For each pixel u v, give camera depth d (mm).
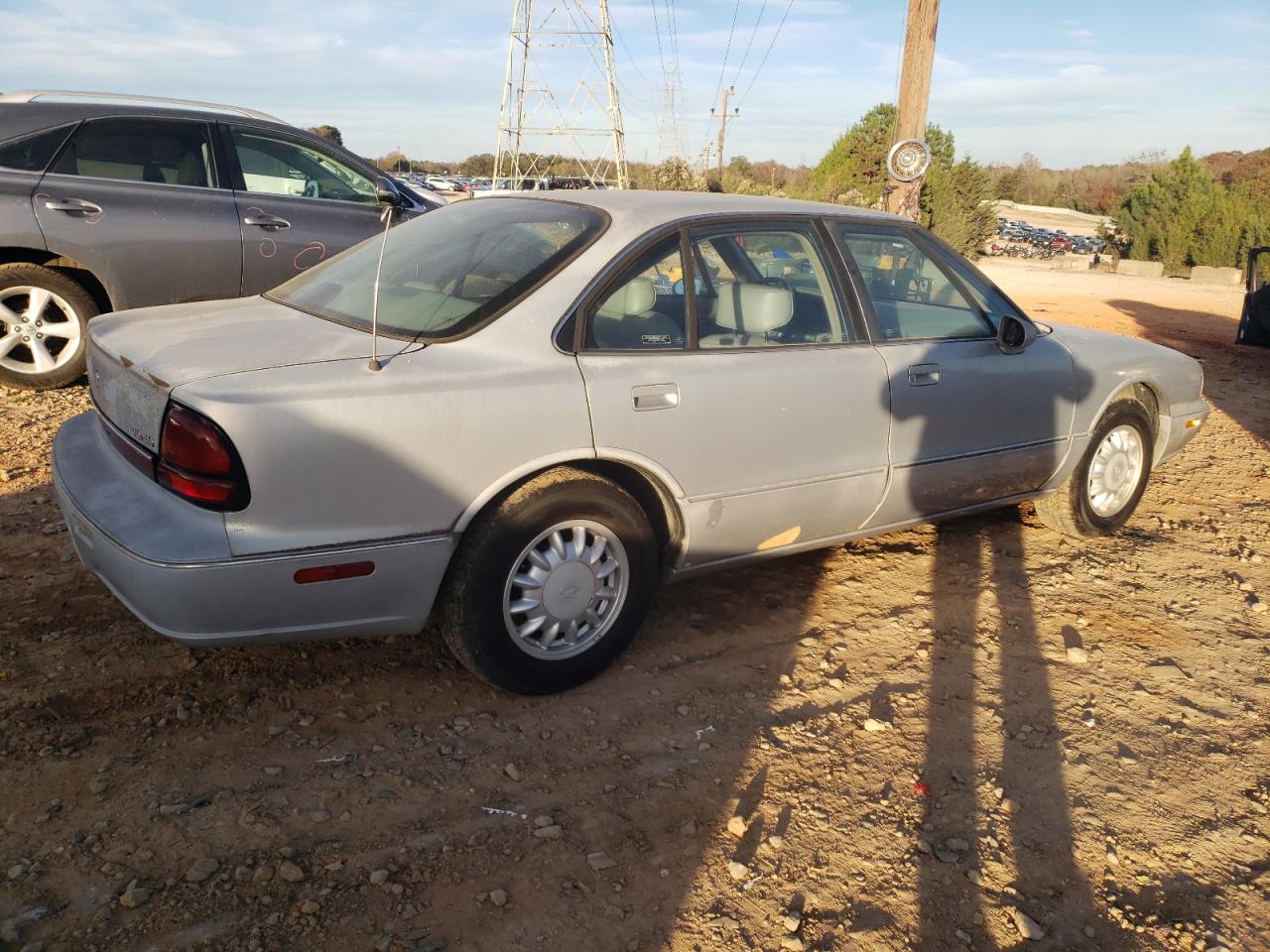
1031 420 4395
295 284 3766
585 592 3203
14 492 4559
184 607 2605
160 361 2842
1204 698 3576
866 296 3896
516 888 2447
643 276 3299
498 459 2916
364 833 2588
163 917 2254
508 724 3123
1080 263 32625
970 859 2662
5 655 3217
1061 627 4043
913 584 4355
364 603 2842
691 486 3357
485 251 3387
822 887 2527
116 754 2807
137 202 6121
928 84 10625
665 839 2662
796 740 3152
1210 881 2662
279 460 2611
